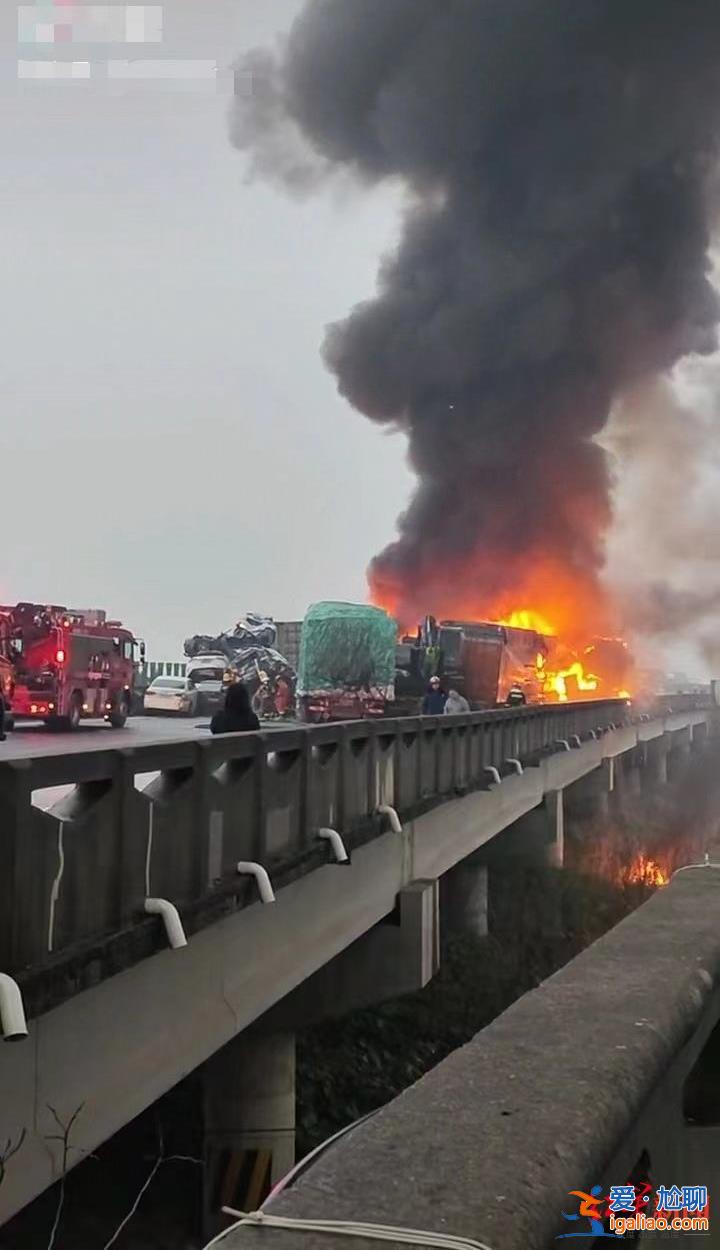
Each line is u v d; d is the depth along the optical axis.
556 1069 1.86
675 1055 2.12
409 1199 1.42
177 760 6.62
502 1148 1.56
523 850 24.75
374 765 11.72
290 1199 1.43
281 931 8.66
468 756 16.94
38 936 5.02
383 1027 15.80
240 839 7.76
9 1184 4.85
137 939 5.83
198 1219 11.53
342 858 9.51
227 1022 7.52
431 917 12.72
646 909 3.26
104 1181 11.66
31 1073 5.05
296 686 36.84
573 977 2.46
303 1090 13.91
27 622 25.42
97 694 27.75
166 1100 12.86
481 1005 17.94
